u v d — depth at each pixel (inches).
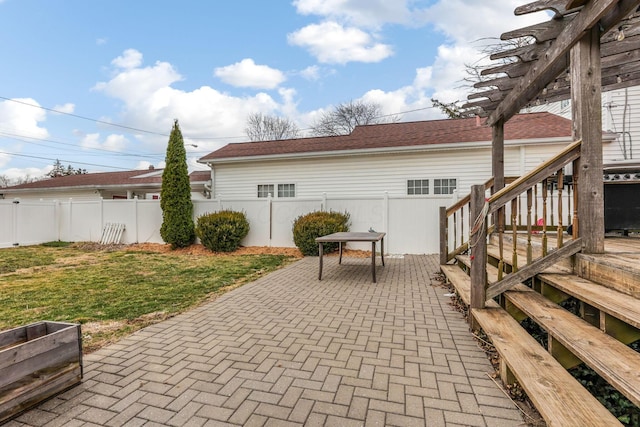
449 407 77.0
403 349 110.6
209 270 265.4
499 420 71.6
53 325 94.7
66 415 76.7
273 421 73.3
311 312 153.3
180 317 148.6
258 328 133.1
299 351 110.4
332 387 87.2
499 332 101.3
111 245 430.6
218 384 89.7
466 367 96.9
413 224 337.4
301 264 292.2
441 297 177.0
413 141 403.9
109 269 273.9
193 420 74.2
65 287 209.9
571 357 85.1
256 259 320.5
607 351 71.7
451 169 388.8
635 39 131.1
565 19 117.3
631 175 220.8
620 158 347.9
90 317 149.6
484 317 115.2
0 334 87.0
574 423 58.4
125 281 226.5
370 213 349.4
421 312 151.2
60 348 85.9
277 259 319.6
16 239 444.1
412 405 78.2
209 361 103.7
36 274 254.4
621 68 157.6
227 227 360.8
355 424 71.6
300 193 447.2
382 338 120.6
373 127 526.9
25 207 454.0
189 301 175.2
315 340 119.8
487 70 158.1
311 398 82.2
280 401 81.2
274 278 232.7
